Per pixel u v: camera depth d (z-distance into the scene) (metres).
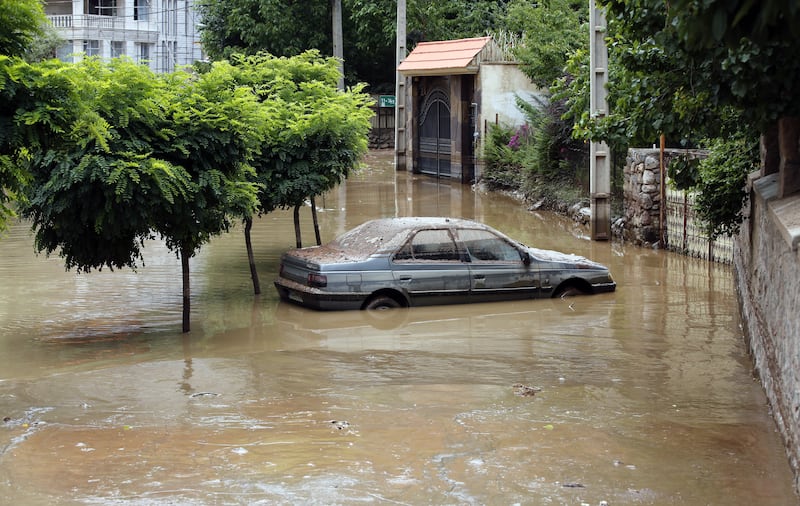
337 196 28.30
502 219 23.44
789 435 7.13
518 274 13.91
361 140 16.66
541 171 25.98
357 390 9.35
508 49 31.39
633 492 6.54
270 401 8.95
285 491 6.55
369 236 13.91
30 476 6.86
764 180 10.68
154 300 14.16
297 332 12.09
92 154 10.52
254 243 19.53
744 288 12.16
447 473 6.91
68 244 11.61
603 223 19.86
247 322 12.68
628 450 7.46
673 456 7.30
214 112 11.53
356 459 7.22
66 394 9.24
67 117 8.70
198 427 8.10
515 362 10.49
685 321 12.60
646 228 19.14
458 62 31.27
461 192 29.56
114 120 10.66
